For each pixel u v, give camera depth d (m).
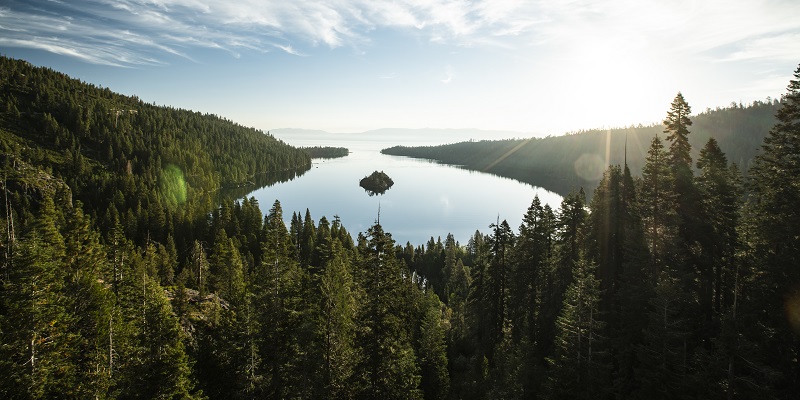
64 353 26.12
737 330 20.31
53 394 23.59
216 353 34.06
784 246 23.47
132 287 38.75
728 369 20.27
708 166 31.25
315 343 28.31
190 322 42.00
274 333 30.77
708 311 29.16
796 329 20.67
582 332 25.48
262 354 31.02
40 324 23.59
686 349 25.34
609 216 36.31
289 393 29.58
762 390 18.84
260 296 31.16
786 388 20.66
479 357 43.88
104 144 187.50
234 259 63.62
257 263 87.81
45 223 42.62
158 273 63.91
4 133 160.12
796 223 22.08
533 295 42.19
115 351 29.98
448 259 115.94
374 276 26.34
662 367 22.31
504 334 43.88
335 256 58.09
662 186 32.88
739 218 29.98
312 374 28.75
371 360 25.81
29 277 24.02
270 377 30.50
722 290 31.83
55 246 41.78
